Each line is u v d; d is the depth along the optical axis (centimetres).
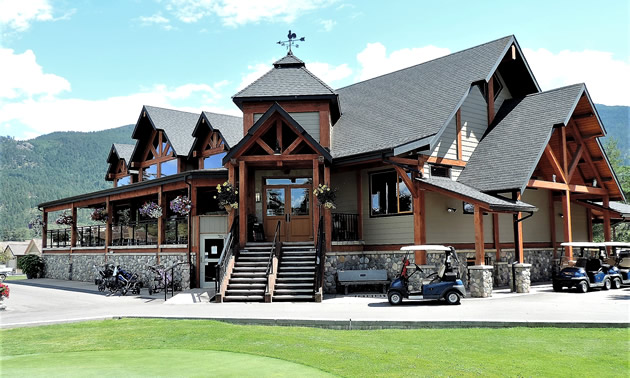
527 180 1838
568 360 845
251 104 2064
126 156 3195
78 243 3030
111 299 1862
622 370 790
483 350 914
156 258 2280
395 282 1511
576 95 2111
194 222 2127
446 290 1480
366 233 2030
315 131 2034
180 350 948
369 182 2036
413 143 1762
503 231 2159
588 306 1380
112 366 830
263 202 2080
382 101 2267
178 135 2791
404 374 771
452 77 2133
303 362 843
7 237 11294
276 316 1238
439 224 1942
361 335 1065
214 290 1916
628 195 4325
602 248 1992
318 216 1850
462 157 2106
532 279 2273
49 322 1255
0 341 1052
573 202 2545
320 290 1630
